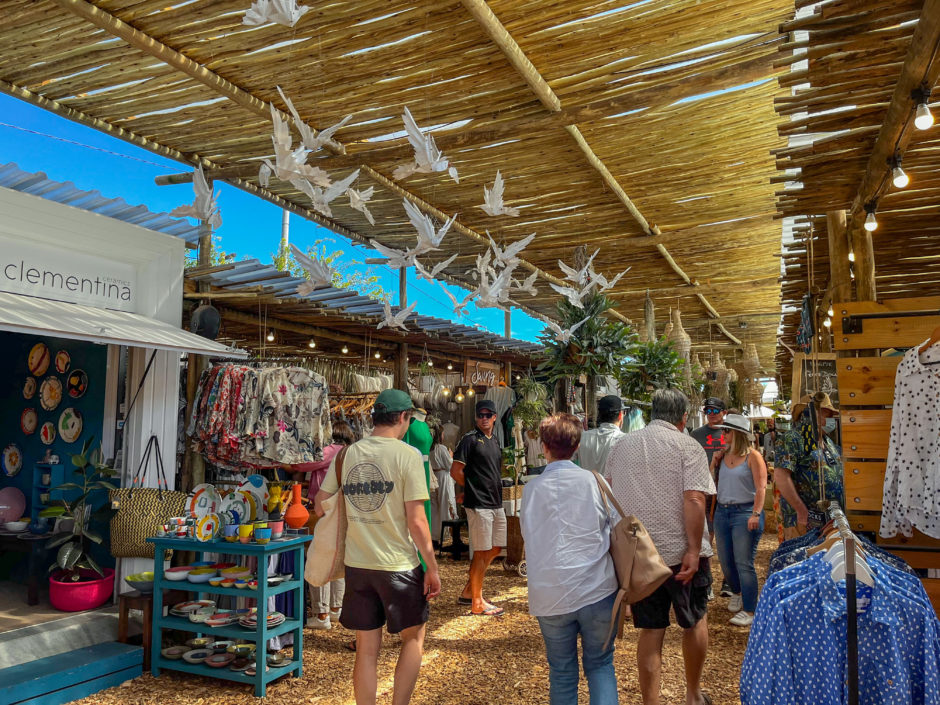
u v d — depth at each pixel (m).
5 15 4.04
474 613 5.78
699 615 3.47
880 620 2.18
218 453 5.33
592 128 5.61
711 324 13.20
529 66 4.55
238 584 4.27
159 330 4.95
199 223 5.71
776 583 2.39
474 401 10.32
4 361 6.51
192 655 4.33
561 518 2.93
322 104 5.13
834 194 4.41
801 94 3.40
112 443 5.45
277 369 5.36
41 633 4.33
